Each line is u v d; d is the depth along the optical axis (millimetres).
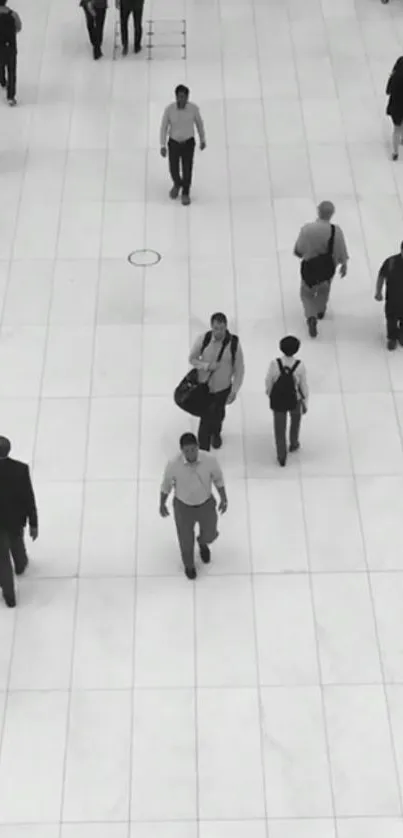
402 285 9891
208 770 6906
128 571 8227
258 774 6879
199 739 7078
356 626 7789
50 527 8578
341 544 8430
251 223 12133
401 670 7480
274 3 16438
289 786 6812
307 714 7215
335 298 11125
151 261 11570
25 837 6559
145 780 6859
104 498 8828
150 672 7500
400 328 10453
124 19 14875
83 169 12992
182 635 7746
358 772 6883
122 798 6766
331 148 13352
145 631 7781
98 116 13930
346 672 7477
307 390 8727
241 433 9516
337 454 9273
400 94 12531
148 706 7285
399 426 9562
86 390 9914
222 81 14641
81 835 6566
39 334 10594
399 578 8148
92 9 14523
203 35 15656
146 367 10180
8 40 13586
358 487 8938
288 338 8430
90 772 6906
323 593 8039
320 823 6613
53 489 8898
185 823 6621
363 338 10609
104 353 10359
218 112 14016
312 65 14961
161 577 8180
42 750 7035
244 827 6598
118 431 9477
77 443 9352
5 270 11453
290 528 8578
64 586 8117
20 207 12375
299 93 14383
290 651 7621
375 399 9867
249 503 8812
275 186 12711
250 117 13914
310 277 10062
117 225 12102
